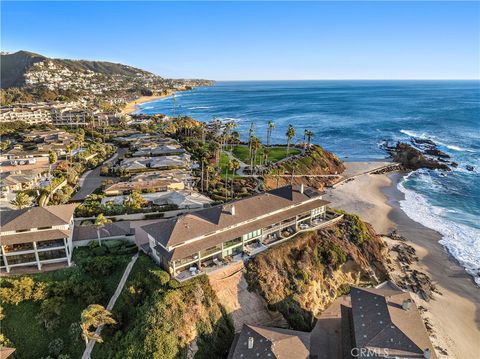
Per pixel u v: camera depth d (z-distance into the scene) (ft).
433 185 388.78
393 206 331.77
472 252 252.62
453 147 535.60
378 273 223.71
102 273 177.99
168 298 156.76
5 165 378.32
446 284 220.84
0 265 177.06
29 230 180.75
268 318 179.01
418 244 264.31
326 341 169.89
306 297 189.16
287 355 139.03
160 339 142.00
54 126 642.63
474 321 191.21
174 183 309.63
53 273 177.27
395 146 545.44
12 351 143.33
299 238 215.51
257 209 208.95
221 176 353.31
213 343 157.17
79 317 160.56
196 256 180.14
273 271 191.72
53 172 344.90
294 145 495.82
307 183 373.61
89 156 425.28
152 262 182.50
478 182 393.91
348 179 407.03
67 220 187.42
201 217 193.67
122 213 247.91
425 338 146.20
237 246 196.95
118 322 155.63
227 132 527.40
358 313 161.89
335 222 244.42
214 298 169.37
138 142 501.97
